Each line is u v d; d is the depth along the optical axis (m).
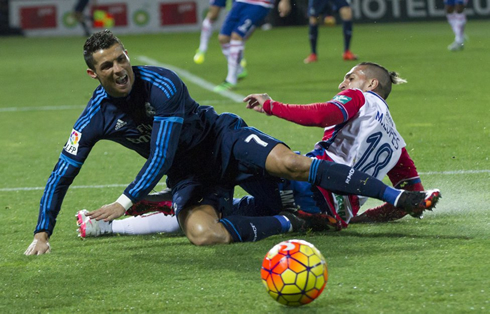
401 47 33.88
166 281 6.24
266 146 7.29
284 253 5.41
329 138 7.81
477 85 20.77
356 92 7.65
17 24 53.91
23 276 6.61
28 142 15.51
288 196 7.69
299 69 26.97
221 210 7.61
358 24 50.50
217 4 29.11
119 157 13.41
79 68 31.44
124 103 7.23
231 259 6.77
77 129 7.39
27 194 10.75
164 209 8.09
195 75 26.73
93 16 53.22
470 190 9.48
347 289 5.74
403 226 7.83
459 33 31.33
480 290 5.55
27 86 26.02
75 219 9.05
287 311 5.35
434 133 14.01
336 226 7.64
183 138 7.54
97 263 6.94
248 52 35.50
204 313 5.42
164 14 52.81
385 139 7.69
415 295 5.53
